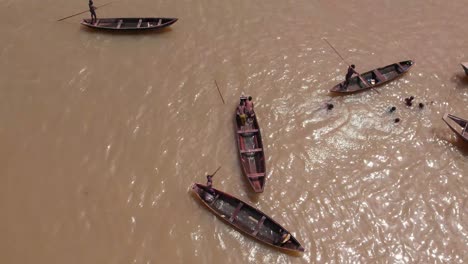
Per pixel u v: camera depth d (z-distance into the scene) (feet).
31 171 70.18
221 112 80.38
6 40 91.86
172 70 87.92
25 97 81.15
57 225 63.98
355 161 73.56
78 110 79.51
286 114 80.64
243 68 89.15
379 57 92.84
